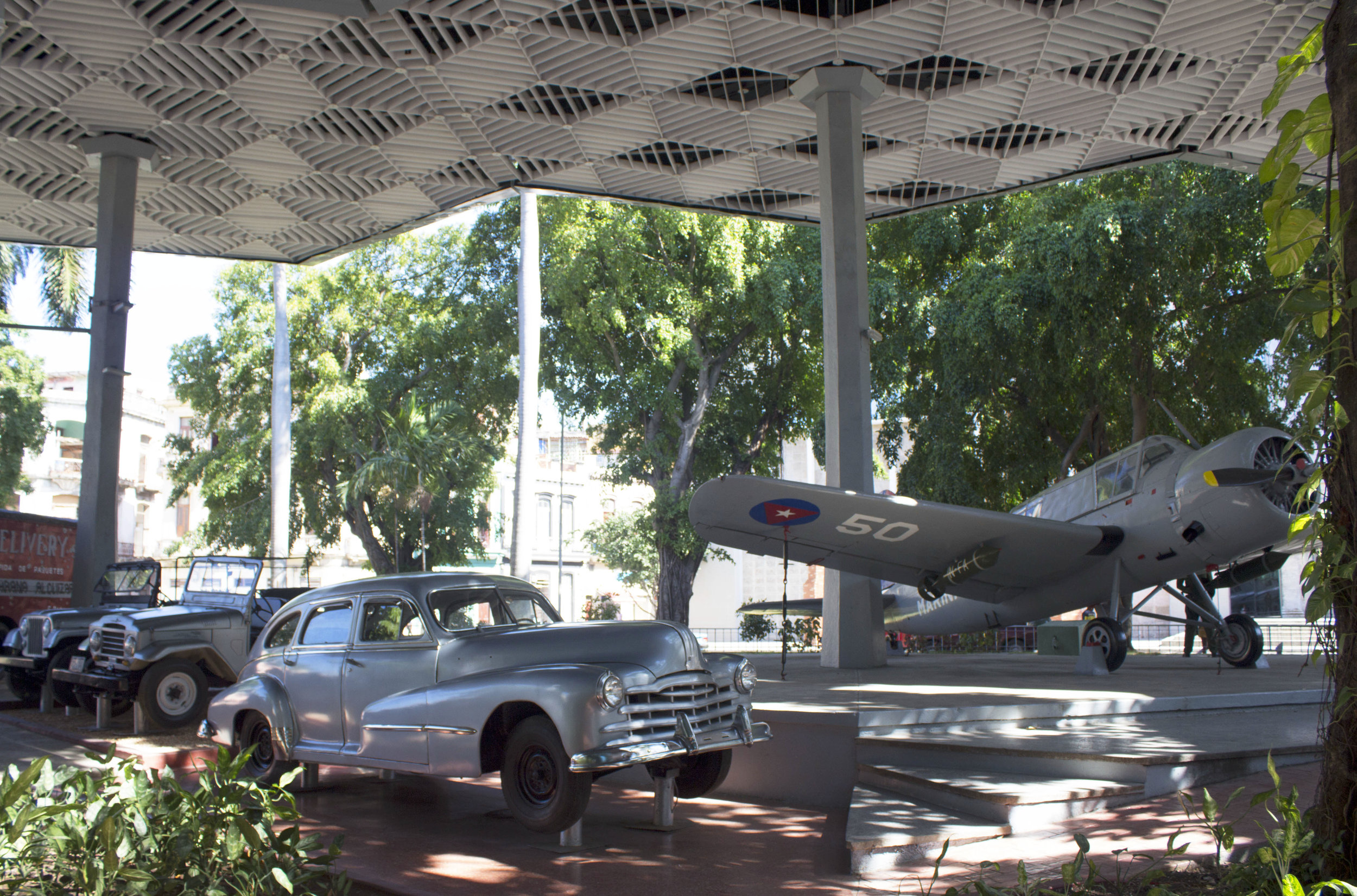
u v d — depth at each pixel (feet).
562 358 93.35
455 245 106.63
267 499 104.78
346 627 22.04
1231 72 41.88
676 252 85.61
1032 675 34.32
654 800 22.59
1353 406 9.46
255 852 11.56
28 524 60.39
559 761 17.19
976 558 34.88
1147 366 61.26
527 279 71.61
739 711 19.38
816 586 151.33
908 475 74.38
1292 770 20.53
